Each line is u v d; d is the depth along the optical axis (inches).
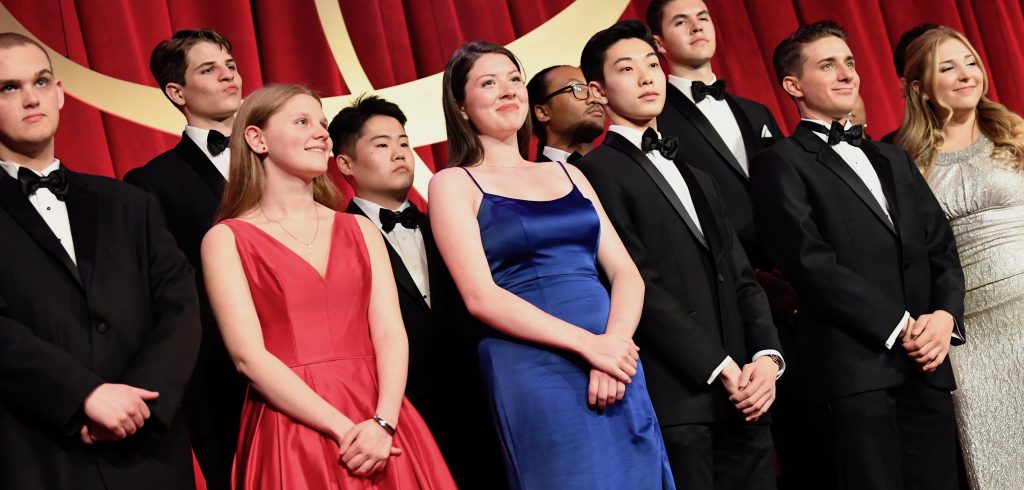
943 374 247.1
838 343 243.4
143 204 208.1
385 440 189.9
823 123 269.7
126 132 307.3
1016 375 268.8
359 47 341.4
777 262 252.8
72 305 191.2
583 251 212.2
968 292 276.7
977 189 281.9
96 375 185.0
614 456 198.4
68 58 303.4
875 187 263.0
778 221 252.2
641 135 247.1
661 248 229.6
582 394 199.8
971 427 268.5
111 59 306.3
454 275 206.2
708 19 304.0
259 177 211.3
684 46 300.7
